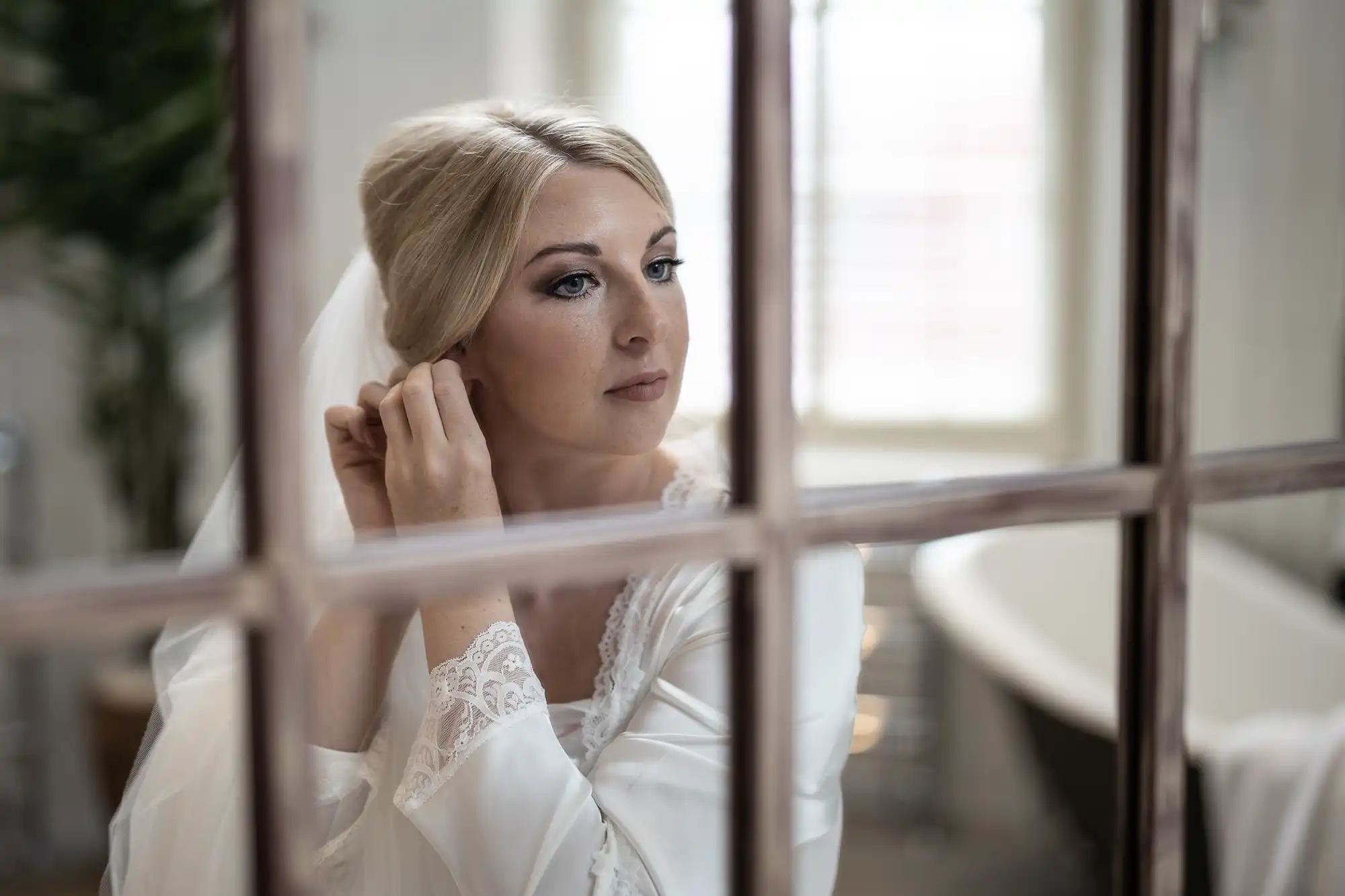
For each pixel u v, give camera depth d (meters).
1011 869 3.12
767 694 0.62
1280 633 3.05
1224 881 2.03
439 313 1.12
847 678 1.03
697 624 1.08
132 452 3.16
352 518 1.15
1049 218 3.32
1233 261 3.13
